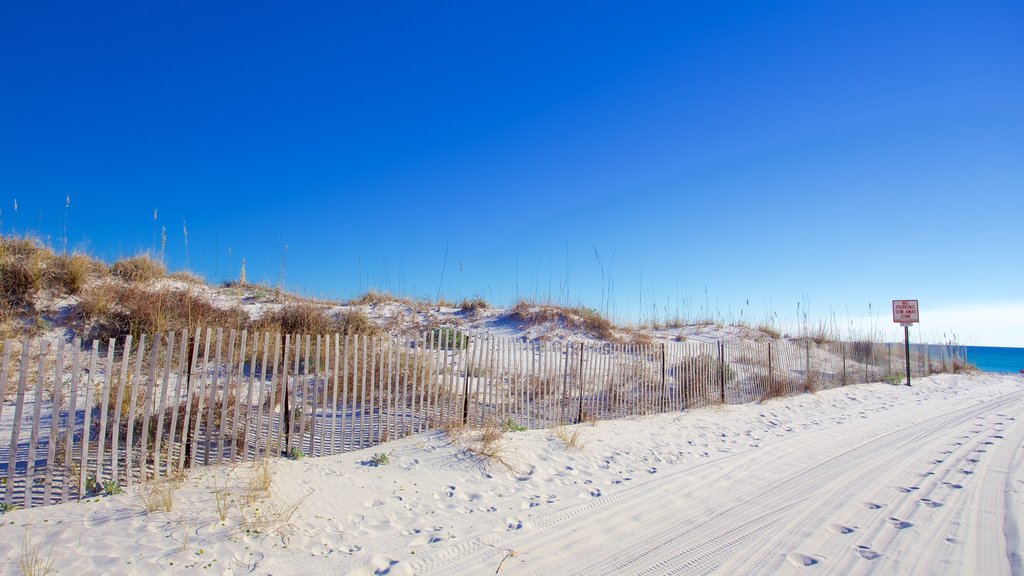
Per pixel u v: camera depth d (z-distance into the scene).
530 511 5.68
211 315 11.06
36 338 8.91
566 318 17.53
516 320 17.20
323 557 4.45
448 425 8.15
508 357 9.27
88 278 10.76
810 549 4.68
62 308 9.79
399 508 5.64
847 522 5.34
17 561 3.94
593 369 10.64
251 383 6.32
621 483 6.73
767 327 23.14
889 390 17.70
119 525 4.61
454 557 4.54
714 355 13.53
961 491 6.30
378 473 6.50
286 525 4.91
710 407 12.49
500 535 5.03
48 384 7.75
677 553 4.63
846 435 9.98
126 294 10.45
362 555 4.52
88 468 5.53
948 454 8.33
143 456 5.52
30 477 4.83
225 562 4.21
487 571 4.30
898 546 4.70
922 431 10.42
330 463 6.64
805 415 12.34
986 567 4.25
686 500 6.11
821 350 19.41
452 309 17.81
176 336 9.78
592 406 10.42
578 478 6.92
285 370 6.72
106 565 4.00
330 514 5.30
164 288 11.32
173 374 8.63
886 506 5.82
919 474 7.14
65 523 4.57
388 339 8.38
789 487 6.61
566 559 4.52
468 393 8.62
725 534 5.06
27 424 6.63
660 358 12.15
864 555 4.52
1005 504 5.81
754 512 5.69
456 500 5.97
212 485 5.54
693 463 7.78
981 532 5.00
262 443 6.74
